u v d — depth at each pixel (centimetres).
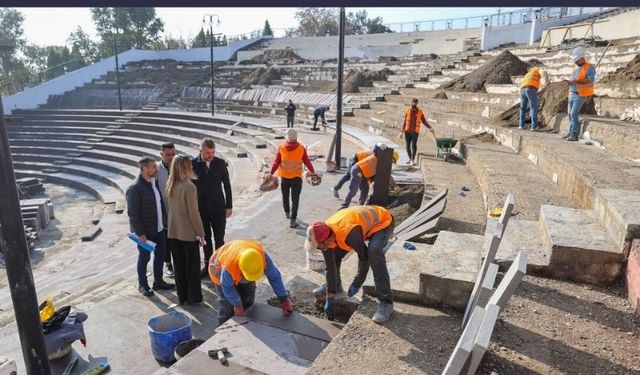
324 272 591
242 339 394
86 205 1795
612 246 383
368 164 755
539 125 1048
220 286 441
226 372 349
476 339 215
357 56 3816
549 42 2334
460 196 777
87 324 507
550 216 454
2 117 335
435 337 349
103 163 2345
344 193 1030
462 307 383
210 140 595
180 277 542
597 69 1366
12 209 350
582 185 550
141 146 2552
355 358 325
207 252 624
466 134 1259
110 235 1266
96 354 455
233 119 2592
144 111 3200
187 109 3309
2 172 342
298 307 487
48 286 824
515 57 1739
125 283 623
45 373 387
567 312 351
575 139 834
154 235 568
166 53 4675
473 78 1789
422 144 1305
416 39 3956
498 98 1443
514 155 925
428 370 310
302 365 357
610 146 716
